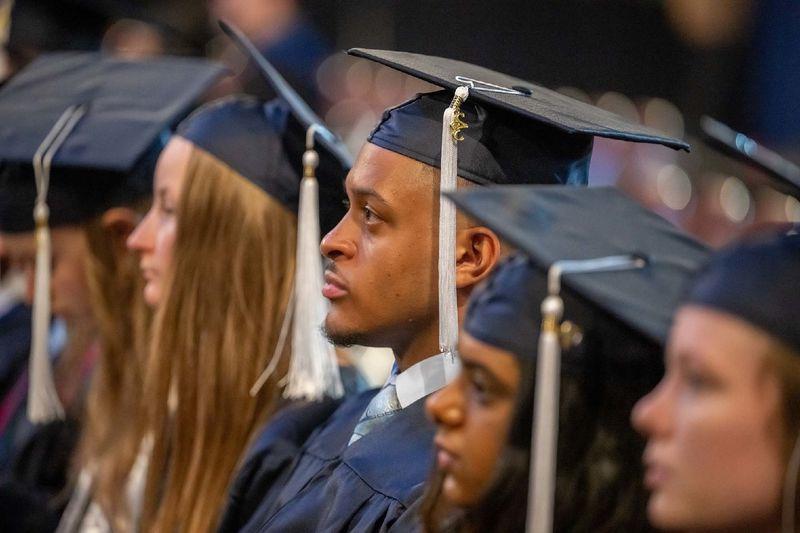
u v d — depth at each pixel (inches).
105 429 302.0
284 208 268.2
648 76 554.3
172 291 267.3
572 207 151.6
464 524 147.3
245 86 528.1
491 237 193.2
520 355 140.3
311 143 253.4
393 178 200.1
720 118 526.9
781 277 117.8
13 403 361.7
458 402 143.9
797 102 512.4
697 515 116.9
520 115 200.5
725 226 457.7
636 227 151.9
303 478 225.6
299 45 543.5
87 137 313.1
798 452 114.4
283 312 266.1
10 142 320.2
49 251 316.2
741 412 115.4
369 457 206.1
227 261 265.6
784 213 448.1
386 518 191.6
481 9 565.9
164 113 315.9
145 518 273.9
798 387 114.7
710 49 526.9
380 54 218.5
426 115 203.2
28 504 321.4
